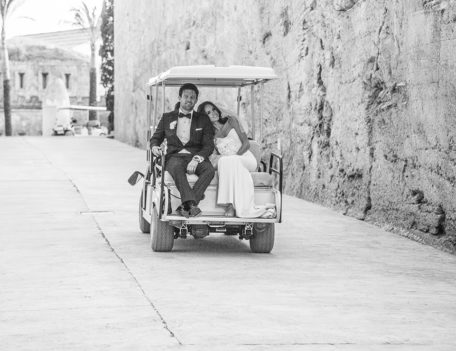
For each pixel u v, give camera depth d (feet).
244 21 61.72
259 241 30.91
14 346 17.78
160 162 31.01
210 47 73.31
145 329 19.20
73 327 19.42
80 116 223.92
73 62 227.20
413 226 36.06
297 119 51.31
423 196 35.47
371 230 38.14
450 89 32.63
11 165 73.10
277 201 29.96
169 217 29.40
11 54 221.66
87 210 43.75
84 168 70.85
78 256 29.89
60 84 183.52
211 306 21.70
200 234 30.25
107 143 116.57
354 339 18.53
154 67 98.89
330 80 46.21
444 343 18.40
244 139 30.89
